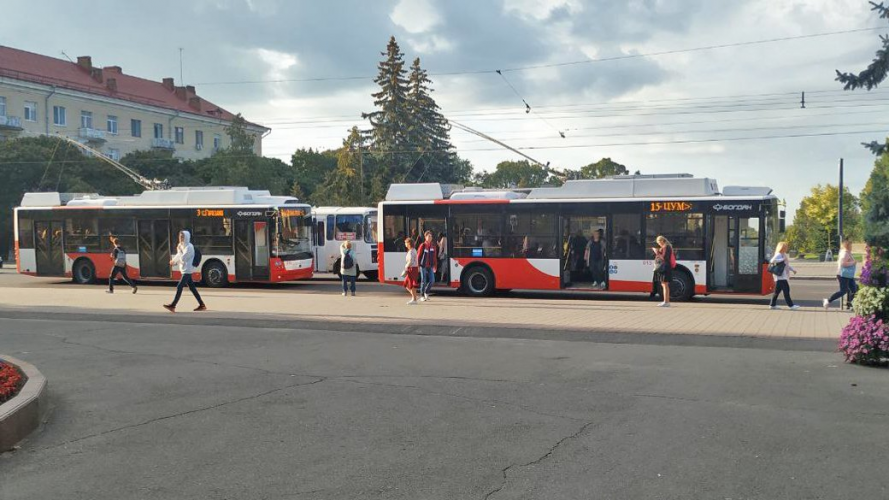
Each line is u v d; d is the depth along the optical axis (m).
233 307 17.83
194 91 82.19
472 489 5.19
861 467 5.59
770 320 14.51
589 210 20.11
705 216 19.14
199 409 7.72
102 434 6.80
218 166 56.47
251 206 24.72
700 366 9.99
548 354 11.14
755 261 18.81
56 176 50.00
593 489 5.16
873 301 10.16
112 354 11.39
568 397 8.12
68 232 27.09
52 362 10.68
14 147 49.38
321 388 8.73
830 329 12.98
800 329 12.98
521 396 8.19
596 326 13.55
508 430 6.76
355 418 7.27
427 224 21.59
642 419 7.12
